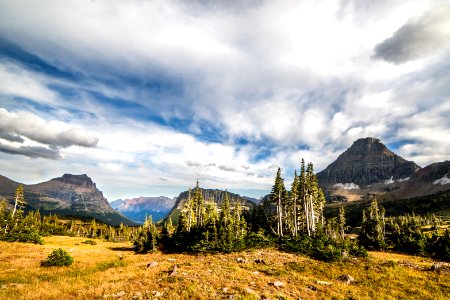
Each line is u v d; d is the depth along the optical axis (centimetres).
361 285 2238
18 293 1869
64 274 2661
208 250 4631
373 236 6259
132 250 5816
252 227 7344
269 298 1739
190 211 6856
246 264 2984
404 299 1934
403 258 4147
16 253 3784
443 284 2275
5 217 6262
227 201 6219
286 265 3002
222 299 1692
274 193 5962
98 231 17338
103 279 2403
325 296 1908
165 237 6222
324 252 3438
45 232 9338
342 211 8425
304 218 6281
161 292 1830
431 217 17562
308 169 5916
